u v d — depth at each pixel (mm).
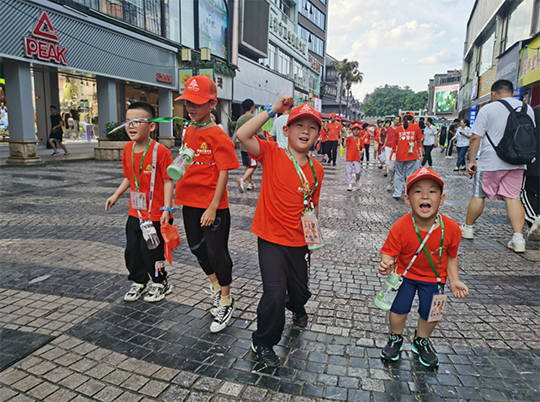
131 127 3020
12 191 8102
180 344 2717
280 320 2393
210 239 2896
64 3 12430
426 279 2418
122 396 2178
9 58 10992
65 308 3193
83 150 17797
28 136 12008
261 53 28016
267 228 2547
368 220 6660
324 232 5828
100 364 2463
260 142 2533
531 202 5922
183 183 3004
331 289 3734
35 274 3881
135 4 15930
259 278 3959
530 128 4648
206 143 2877
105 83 15109
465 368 2521
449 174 13453
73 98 17500
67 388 2234
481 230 5980
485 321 3148
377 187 10320
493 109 4867
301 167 2508
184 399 2168
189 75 18828
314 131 2461
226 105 23344
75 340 2729
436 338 2881
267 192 2557
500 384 2363
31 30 11430
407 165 8453
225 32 23109
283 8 36438
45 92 16203
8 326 2891
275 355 2502
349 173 9602
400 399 2209
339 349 2713
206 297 3484
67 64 12836
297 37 37781
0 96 13930
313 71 45562
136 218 3227
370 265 4445
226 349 2670
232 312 3158
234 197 8180
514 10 18438
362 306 3389
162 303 3342
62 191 8250
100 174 10922
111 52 14828
